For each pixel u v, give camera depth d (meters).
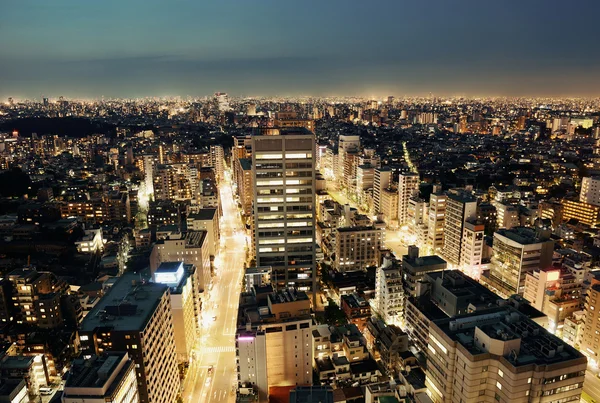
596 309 184.38
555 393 107.50
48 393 182.38
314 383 171.50
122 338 141.38
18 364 174.00
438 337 123.69
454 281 192.50
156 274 193.88
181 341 192.38
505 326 117.19
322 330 185.75
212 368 195.38
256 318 166.38
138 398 140.75
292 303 167.25
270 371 166.38
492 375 111.69
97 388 114.75
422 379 143.75
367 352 178.38
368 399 136.12
